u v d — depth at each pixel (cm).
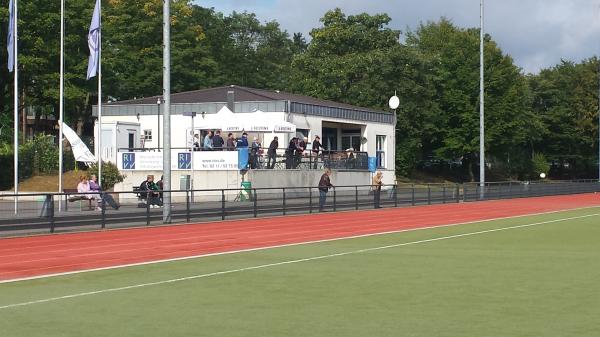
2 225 2430
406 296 1191
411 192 4591
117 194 2867
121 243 2227
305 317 1013
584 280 1368
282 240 2323
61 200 2655
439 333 900
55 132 8406
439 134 8500
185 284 1348
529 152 9944
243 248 2067
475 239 2306
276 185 4406
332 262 1692
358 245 2128
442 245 2109
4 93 5922
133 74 7300
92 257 1855
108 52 6581
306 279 1402
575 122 9750
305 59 8056
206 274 1491
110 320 1001
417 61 7806
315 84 7781
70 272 1548
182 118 4991
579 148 9931
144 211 2944
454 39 8988
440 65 8425
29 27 5538
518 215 3675
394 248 2025
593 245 2091
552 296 1180
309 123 5169
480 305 1100
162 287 1312
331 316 1020
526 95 9338
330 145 5981
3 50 5422
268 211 3494
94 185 3422
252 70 10769
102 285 1346
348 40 8156
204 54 8100
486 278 1401
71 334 909
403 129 7894
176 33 7756
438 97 8375
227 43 10194
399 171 8050
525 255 1822
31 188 4991
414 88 7731
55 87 5653
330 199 3941
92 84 6134
